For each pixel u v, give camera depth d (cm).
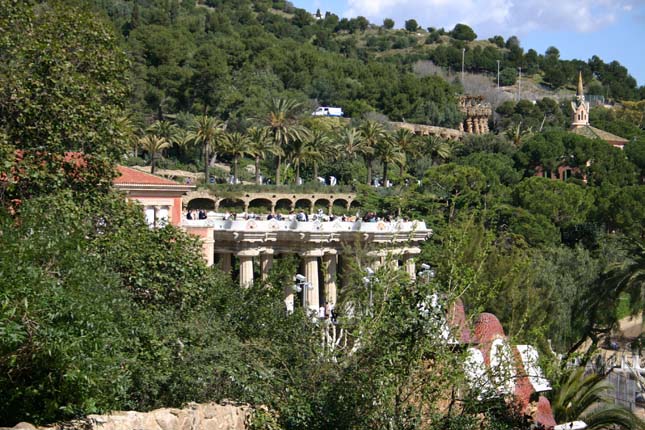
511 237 8350
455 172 10075
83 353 1966
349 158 14412
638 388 4553
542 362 2375
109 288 2333
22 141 3238
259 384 2569
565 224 10881
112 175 3438
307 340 2917
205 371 2550
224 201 12088
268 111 14400
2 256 1895
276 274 3462
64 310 1948
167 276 3069
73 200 3194
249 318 3125
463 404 2220
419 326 2086
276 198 12394
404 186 7500
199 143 13462
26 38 3347
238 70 18800
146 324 2534
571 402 3491
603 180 15025
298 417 2225
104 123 3422
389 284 2148
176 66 16138
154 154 12031
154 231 3291
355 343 2217
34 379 1980
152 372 2409
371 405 2088
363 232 6888
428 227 6931
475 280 2216
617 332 5916
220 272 3428
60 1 3644
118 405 2205
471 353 2194
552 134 15762
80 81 3366
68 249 2106
